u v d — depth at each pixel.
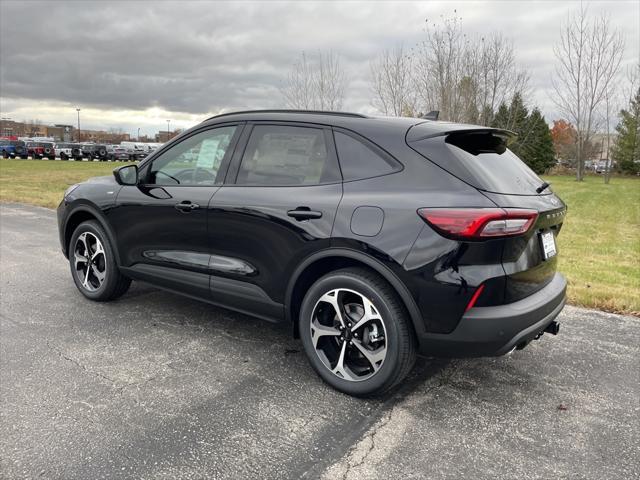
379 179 2.89
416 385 3.19
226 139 3.62
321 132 3.19
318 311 3.10
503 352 2.69
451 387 3.17
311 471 2.31
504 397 3.05
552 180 42.50
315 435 2.60
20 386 3.02
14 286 5.07
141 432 2.58
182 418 2.72
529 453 2.49
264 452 2.44
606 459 2.46
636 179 50.38
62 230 4.75
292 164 3.25
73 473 2.25
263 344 3.76
